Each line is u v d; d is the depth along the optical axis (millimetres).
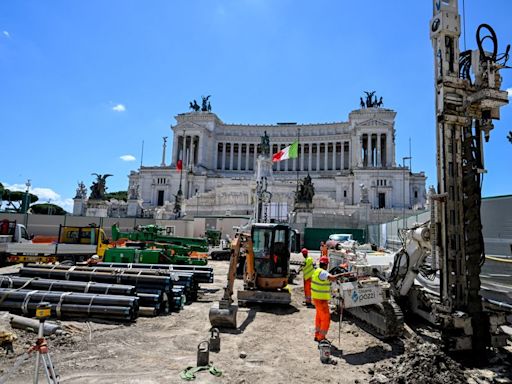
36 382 6039
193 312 14039
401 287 12180
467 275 9484
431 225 10344
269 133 124188
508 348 9789
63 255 24078
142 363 8617
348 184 91562
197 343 10297
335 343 10609
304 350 9969
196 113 120812
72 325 11336
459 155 10008
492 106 9766
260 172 73562
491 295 12203
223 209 70000
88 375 7820
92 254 24984
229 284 12469
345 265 15398
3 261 23375
